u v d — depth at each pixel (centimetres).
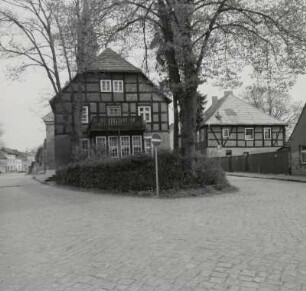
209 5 1789
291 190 1814
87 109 3850
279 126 5394
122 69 3884
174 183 1828
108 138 3797
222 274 543
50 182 3180
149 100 3956
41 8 2727
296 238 752
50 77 2916
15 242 840
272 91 1934
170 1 1628
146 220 1052
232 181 2620
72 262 648
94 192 2103
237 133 5303
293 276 525
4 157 12744
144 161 1928
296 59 1798
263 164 3600
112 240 804
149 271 573
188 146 1888
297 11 1759
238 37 1845
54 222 1092
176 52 1689
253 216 1045
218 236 797
